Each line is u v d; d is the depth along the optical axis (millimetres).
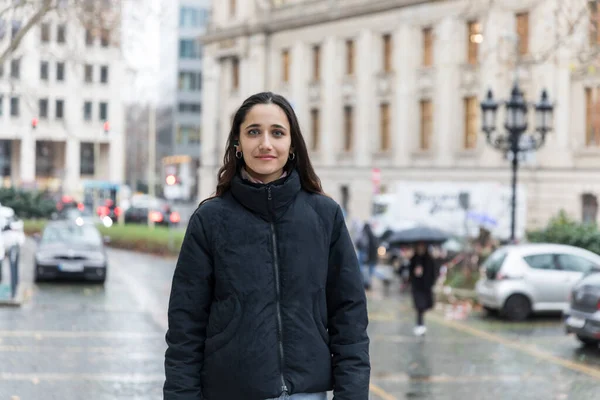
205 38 73062
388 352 16125
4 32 21516
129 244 43688
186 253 4262
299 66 64500
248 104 4305
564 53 46438
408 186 33656
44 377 12297
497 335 19109
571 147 47219
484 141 51344
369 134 59125
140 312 20250
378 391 12281
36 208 59625
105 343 15547
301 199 4297
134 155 122688
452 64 53156
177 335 4250
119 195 83688
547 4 46188
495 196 32562
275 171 4297
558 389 12766
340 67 61312
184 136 115812
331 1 61469
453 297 27250
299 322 4156
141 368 13242
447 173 53406
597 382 13445
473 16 51781
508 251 22594
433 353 16109
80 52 24578
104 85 81438
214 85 72688
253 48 68000
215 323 4184
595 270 18078
